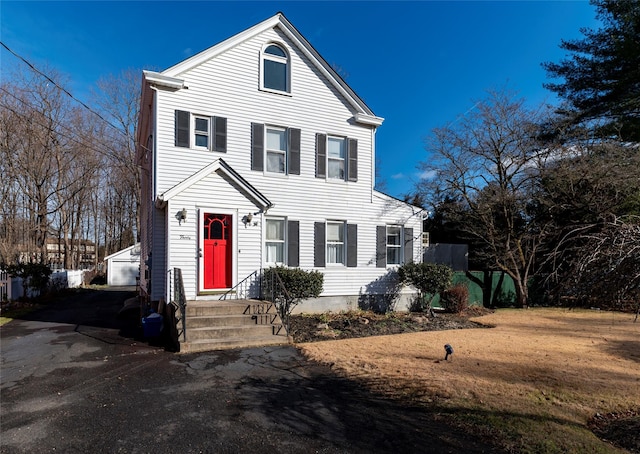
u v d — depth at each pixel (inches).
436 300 599.5
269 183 487.5
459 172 663.1
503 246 637.3
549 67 732.7
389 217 568.1
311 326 412.8
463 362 277.9
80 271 1195.3
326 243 524.4
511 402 203.2
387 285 558.6
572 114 670.5
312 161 518.0
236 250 432.5
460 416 186.2
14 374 250.8
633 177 515.2
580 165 554.6
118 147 1314.0
